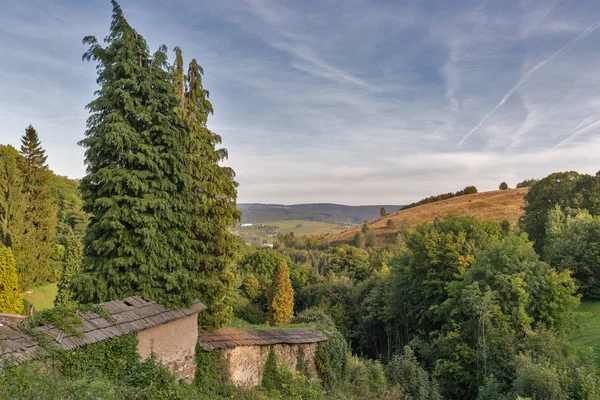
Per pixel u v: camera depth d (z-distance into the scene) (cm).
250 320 5309
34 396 577
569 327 2670
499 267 2764
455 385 2628
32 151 4141
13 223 3697
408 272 3622
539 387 1947
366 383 2295
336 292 5200
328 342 2264
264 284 6009
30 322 841
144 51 1330
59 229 4806
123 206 1220
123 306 1097
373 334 4428
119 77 1295
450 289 2956
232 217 1689
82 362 855
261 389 1639
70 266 3347
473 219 3709
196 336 1331
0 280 2938
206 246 1539
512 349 2358
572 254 3766
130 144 1235
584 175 5141
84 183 1285
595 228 3788
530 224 5194
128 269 1227
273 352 1812
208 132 1722
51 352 782
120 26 1291
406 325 3784
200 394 1223
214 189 1593
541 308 2680
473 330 2656
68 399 629
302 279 6519
